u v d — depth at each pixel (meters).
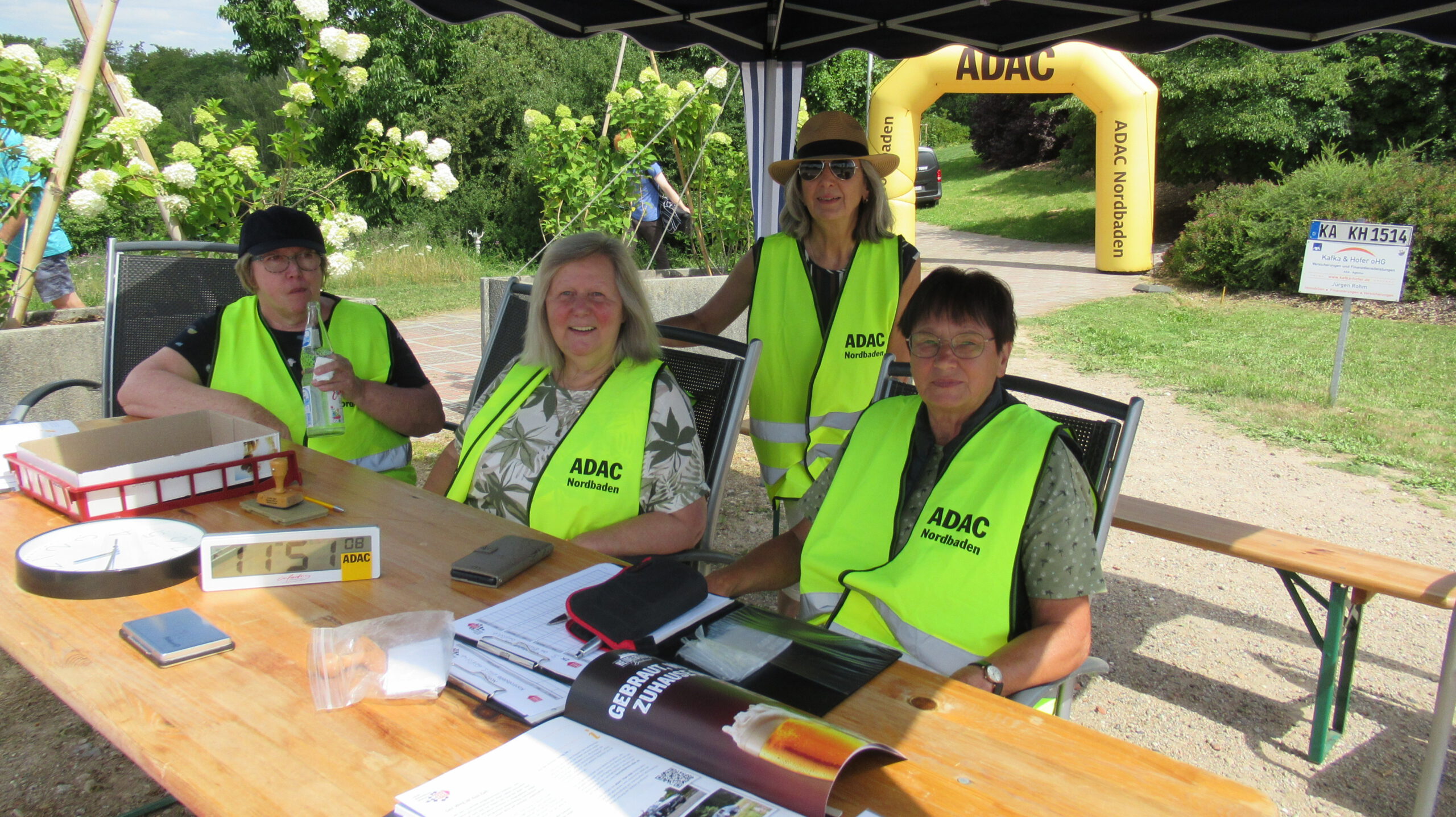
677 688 1.12
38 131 4.06
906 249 2.87
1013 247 18.28
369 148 5.25
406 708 1.19
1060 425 1.80
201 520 1.82
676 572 1.51
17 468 1.92
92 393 4.25
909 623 1.76
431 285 12.52
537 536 1.82
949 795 1.04
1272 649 3.30
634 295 2.22
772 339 2.90
